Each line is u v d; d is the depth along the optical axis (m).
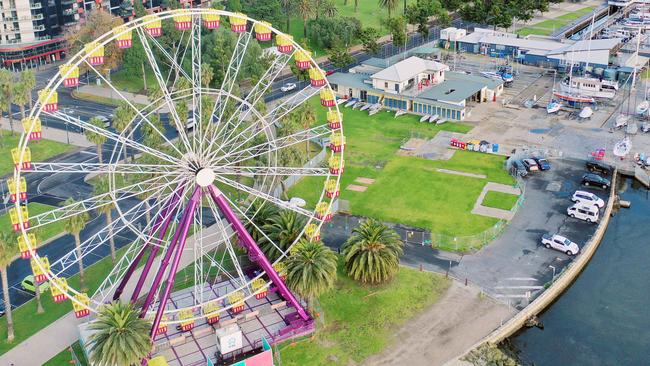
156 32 95.88
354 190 139.62
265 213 112.62
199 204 104.12
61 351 95.25
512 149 155.12
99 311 88.38
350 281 108.19
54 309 104.69
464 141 159.25
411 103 181.38
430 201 133.75
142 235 99.50
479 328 97.19
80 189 145.12
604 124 168.50
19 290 110.44
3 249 93.00
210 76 171.75
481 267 111.50
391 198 135.62
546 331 99.94
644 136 160.75
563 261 112.56
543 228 122.75
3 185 147.00
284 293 98.88
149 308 98.75
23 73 171.75
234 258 101.25
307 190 140.62
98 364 82.19
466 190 137.38
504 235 120.62
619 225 127.25
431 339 95.19
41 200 140.25
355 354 92.69
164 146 140.75
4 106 169.75
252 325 98.75
